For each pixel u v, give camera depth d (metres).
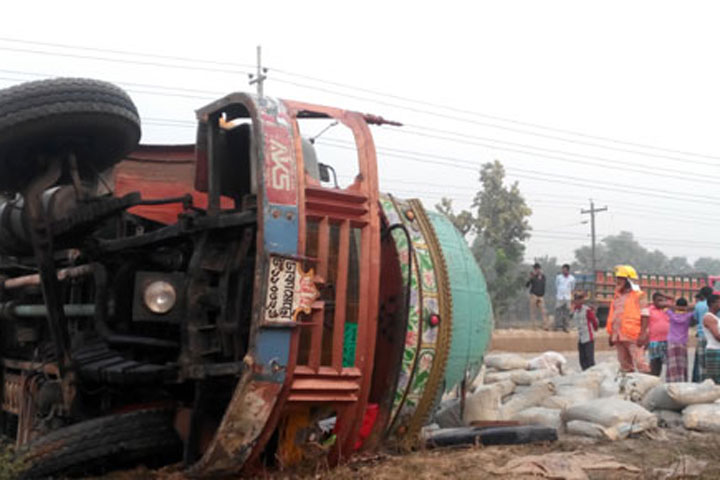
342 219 5.43
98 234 6.35
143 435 5.39
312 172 6.11
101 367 5.49
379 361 6.33
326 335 5.41
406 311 6.05
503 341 21.67
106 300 5.80
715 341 10.23
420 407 6.38
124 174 7.02
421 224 6.83
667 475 5.64
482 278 7.46
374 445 6.04
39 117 5.43
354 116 5.85
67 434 5.26
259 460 5.44
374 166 5.68
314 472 5.39
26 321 7.05
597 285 33.25
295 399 5.13
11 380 7.26
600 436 7.09
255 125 5.15
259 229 4.91
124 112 5.77
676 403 7.91
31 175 5.99
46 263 5.79
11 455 5.29
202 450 5.29
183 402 5.65
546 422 7.74
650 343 12.32
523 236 45.25
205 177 5.82
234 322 5.22
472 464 5.82
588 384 8.48
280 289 4.92
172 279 5.39
